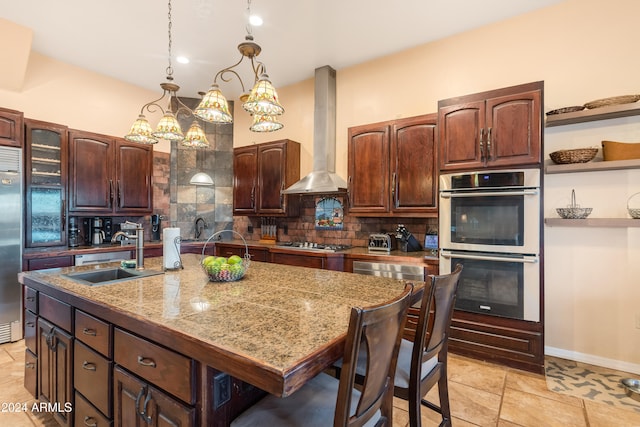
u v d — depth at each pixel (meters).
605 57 2.62
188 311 1.30
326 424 1.02
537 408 2.02
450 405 2.05
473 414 1.96
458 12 2.92
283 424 1.02
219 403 1.07
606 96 2.61
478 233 2.64
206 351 0.98
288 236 4.54
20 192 3.07
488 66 3.12
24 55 3.21
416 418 1.37
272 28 3.17
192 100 4.99
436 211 3.04
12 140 3.04
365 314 0.87
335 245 3.97
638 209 2.43
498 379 2.36
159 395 1.17
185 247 4.34
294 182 4.32
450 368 2.53
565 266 2.78
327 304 1.43
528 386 2.27
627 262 2.55
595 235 2.66
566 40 2.76
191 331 1.08
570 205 2.74
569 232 2.76
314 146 4.04
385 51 3.63
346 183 3.89
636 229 2.51
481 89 3.16
